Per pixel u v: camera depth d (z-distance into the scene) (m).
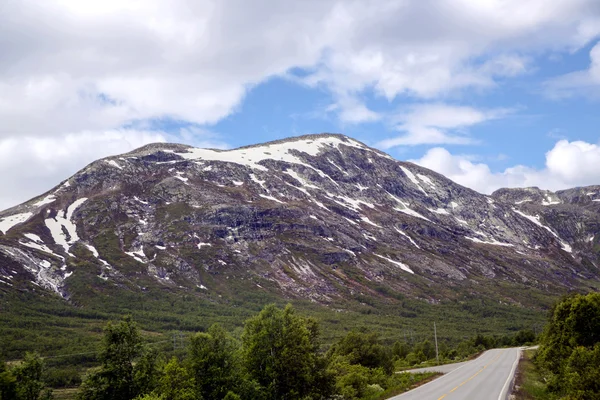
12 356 102.31
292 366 42.50
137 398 34.84
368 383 55.53
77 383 79.94
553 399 40.19
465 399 39.59
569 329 48.16
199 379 39.81
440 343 153.88
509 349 127.12
